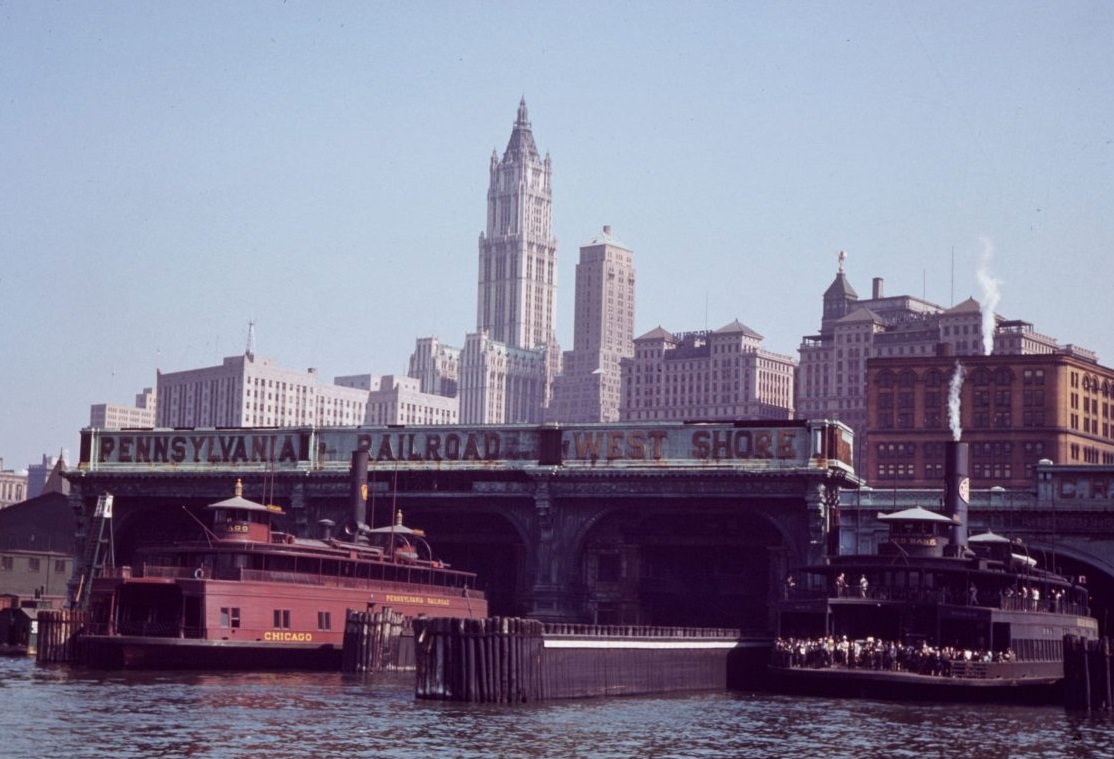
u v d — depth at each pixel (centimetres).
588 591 13962
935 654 9769
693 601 14350
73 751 6975
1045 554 12800
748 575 14225
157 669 11012
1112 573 12594
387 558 12706
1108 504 12638
